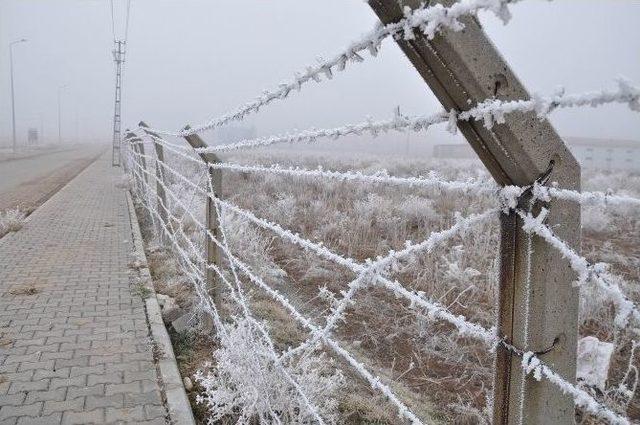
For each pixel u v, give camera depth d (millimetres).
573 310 969
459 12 725
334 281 6078
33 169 25562
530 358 933
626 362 4066
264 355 2773
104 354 3494
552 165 926
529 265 944
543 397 966
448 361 4105
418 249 1188
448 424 3152
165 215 7129
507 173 948
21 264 6000
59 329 3943
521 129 879
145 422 2688
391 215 9750
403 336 4602
